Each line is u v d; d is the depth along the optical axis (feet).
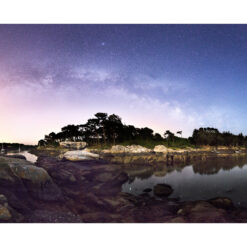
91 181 58.29
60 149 195.21
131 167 96.53
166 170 89.56
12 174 36.47
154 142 263.29
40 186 38.68
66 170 63.05
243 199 45.52
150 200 43.42
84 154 86.28
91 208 36.91
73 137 234.17
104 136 230.68
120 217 32.17
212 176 75.51
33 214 29.50
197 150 247.09
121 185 58.49
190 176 74.95
